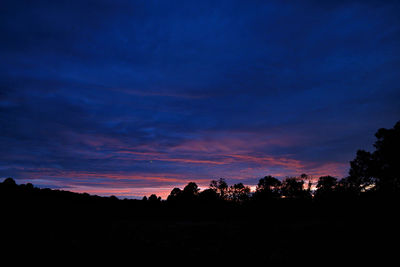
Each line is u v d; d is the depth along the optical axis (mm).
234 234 29938
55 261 17938
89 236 27766
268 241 25578
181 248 23281
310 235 26094
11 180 52688
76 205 48875
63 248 21562
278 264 18688
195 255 20984
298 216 45375
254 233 29750
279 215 46594
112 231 32125
